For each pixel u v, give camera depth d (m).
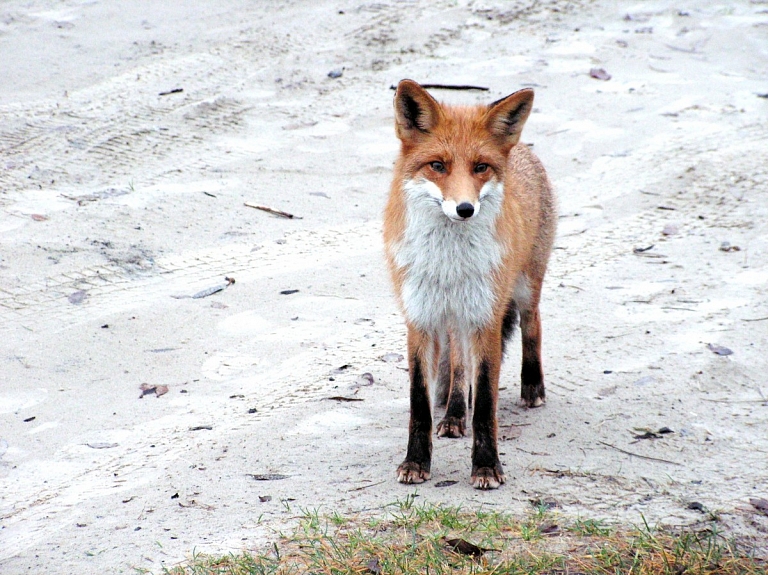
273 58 20.73
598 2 24.69
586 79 20.25
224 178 15.98
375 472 8.42
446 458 8.84
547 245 10.33
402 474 8.20
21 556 7.09
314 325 11.80
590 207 15.43
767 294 12.38
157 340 11.28
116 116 17.70
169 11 23.11
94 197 14.81
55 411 9.74
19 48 20.45
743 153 17.02
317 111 18.66
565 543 7.03
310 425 9.45
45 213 14.12
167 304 12.10
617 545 6.99
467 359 9.52
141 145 16.75
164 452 8.92
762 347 10.94
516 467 8.50
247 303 12.29
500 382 10.85
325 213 15.12
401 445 9.03
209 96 18.86
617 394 10.06
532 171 10.27
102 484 8.34
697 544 7.07
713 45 22.53
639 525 7.32
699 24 23.56
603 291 12.76
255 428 9.36
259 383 10.39
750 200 15.41
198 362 10.87
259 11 23.33
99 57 20.33
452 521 7.25
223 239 14.06
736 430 9.20
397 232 8.38
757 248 13.86
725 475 8.27
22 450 9.02
